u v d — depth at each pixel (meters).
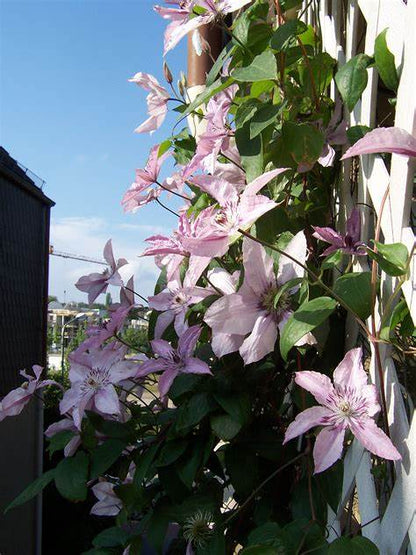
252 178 0.53
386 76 0.44
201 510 0.60
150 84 0.76
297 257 0.49
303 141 0.54
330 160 0.56
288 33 0.55
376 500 0.46
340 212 0.60
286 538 0.46
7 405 0.80
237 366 0.58
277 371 0.61
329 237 0.52
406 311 0.41
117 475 0.71
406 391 0.47
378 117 0.59
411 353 0.47
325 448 0.41
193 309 0.65
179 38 0.64
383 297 0.46
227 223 0.41
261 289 0.49
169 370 0.59
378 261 0.38
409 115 0.38
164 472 0.62
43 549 1.97
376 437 0.39
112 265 0.75
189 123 0.92
